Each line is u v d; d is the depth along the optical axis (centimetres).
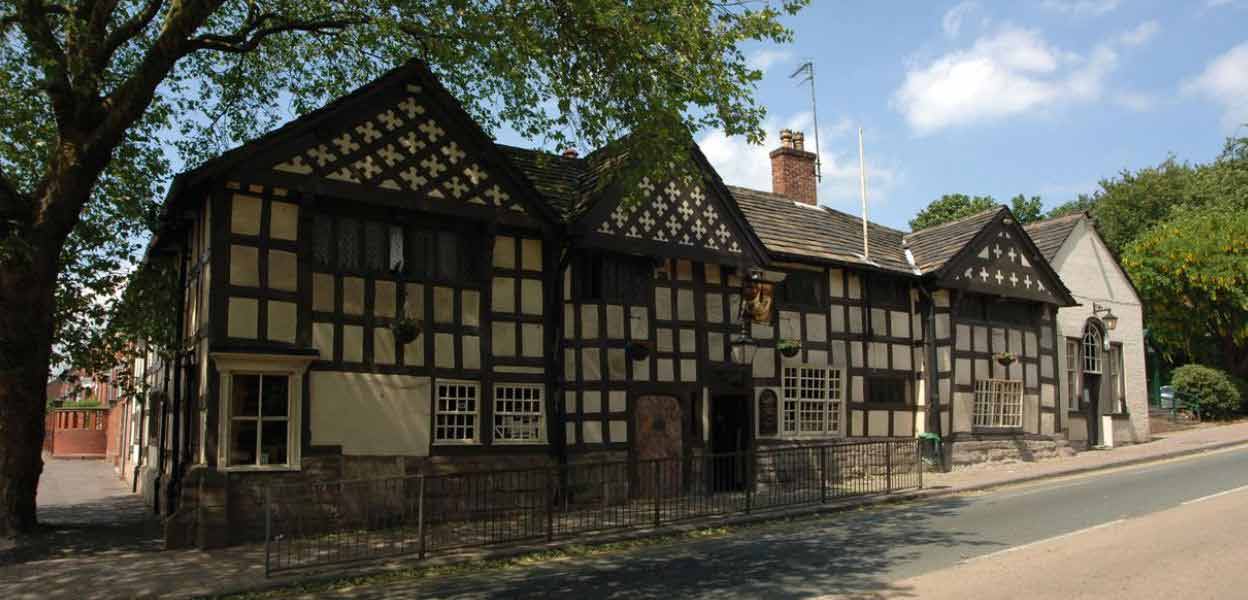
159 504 1508
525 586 886
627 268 1546
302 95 1548
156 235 1441
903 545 1043
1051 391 2219
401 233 1315
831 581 845
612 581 891
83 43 1136
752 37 1162
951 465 1938
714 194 1631
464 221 1384
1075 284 2386
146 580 926
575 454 1438
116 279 1471
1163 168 4206
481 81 1391
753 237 1670
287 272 1209
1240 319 2873
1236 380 2944
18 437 1168
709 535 1212
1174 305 2888
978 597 748
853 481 1583
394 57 1452
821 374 1828
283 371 1188
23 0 1066
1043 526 1143
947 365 1977
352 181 1254
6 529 1169
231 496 1131
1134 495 1410
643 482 1448
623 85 1141
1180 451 2112
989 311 2108
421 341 1316
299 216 1227
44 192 1134
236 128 1530
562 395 1434
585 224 1445
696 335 1609
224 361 1143
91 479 2423
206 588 892
